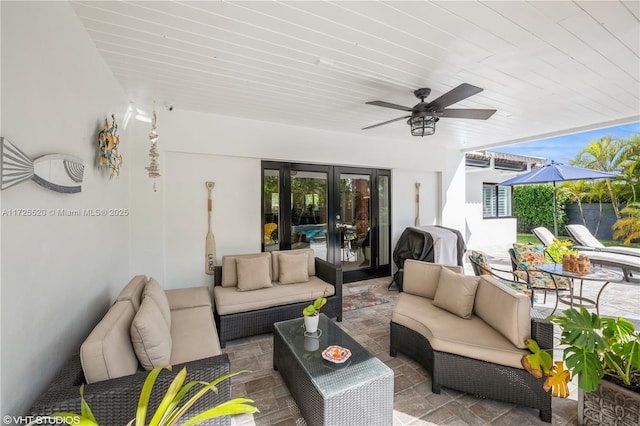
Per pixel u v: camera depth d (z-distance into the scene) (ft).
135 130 11.05
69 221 5.56
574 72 8.57
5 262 3.69
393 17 6.06
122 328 5.29
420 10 5.85
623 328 5.41
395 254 15.97
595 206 28.14
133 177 11.03
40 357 4.49
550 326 6.19
